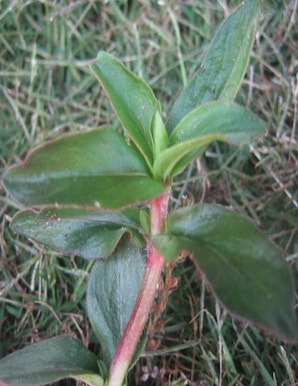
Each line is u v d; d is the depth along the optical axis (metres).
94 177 0.10
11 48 0.21
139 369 0.16
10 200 0.18
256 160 0.19
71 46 0.21
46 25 0.21
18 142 0.20
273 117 0.19
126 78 0.11
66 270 0.17
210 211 0.11
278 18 0.20
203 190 0.18
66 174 0.10
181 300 0.17
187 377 0.16
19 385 0.12
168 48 0.21
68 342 0.13
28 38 0.21
